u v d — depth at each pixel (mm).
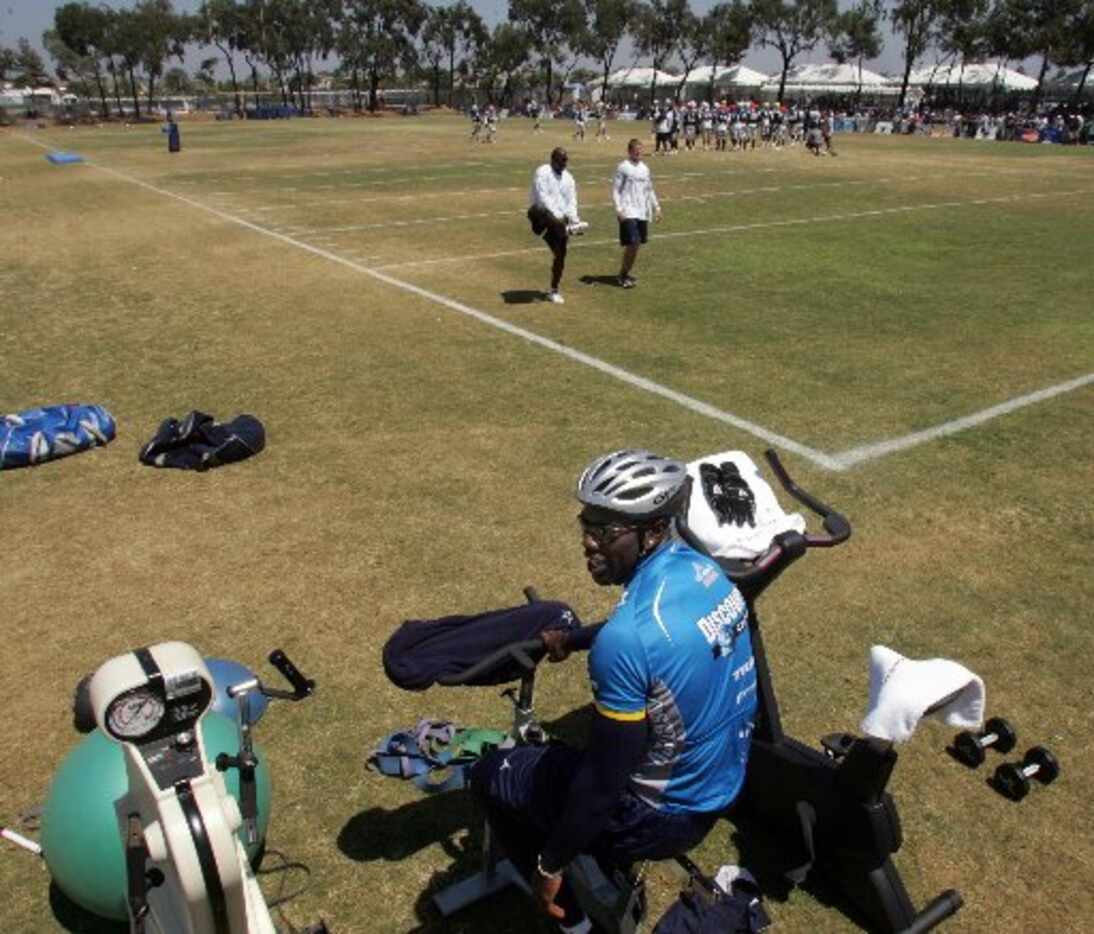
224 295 11422
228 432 6637
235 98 89125
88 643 4562
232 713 3459
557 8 91500
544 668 4391
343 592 4980
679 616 2223
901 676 2721
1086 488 6281
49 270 13133
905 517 5855
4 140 49250
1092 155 36656
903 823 3539
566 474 6375
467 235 15664
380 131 50562
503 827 2779
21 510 5906
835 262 13484
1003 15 68625
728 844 3422
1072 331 9906
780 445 6879
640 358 8844
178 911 2350
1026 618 4832
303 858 3357
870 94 81188
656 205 11812
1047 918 3154
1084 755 3887
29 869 3312
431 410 7527
